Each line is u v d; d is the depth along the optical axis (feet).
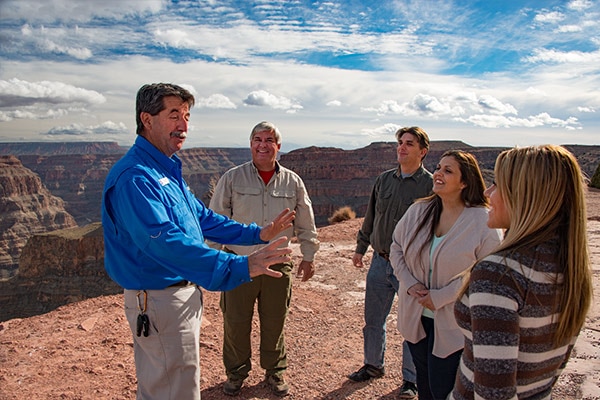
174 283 9.29
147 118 9.36
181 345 9.32
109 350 16.85
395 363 16.42
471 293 5.64
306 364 16.55
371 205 15.46
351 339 18.83
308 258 15.08
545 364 5.66
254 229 10.88
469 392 5.90
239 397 14.21
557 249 5.53
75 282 211.82
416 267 10.98
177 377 9.37
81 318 20.10
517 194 5.82
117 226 9.04
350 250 36.37
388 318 21.27
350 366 16.30
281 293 14.19
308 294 24.91
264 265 7.96
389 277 14.32
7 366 15.48
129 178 8.63
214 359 16.72
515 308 5.37
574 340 5.92
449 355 10.43
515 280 5.40
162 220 8.38
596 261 27.12
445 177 10.62
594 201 56.90
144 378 9.48
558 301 5.45
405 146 13.92
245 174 14.37
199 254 8.10
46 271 217.15
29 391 13.88
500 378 5.25
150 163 9.12
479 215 10.46
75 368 15.38
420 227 11.03
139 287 9.09
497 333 5.30
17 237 517.55
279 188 14.37
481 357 5.36
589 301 5.63
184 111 9.52
